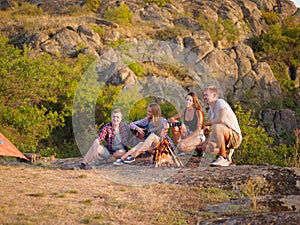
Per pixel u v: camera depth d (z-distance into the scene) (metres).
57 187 5.31
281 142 21.25
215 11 32.66
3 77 13.63
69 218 4.33
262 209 4.62
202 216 4.54
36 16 27.14
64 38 21.70
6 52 14.14
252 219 4.16
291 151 10.09
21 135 12.93
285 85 26.97
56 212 4.44
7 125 12.98
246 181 5.60
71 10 29.23
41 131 13.79
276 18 36.12
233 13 32.94
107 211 4.57
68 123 15.77
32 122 13.01
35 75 14.05
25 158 7.06
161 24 28.09
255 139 10.55
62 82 16.19
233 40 28.98
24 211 4.43
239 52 24.67
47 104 15.85
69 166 6.72
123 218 4.40
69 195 5.02
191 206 4.83
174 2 32.53
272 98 24.36
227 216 4.49
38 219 4.23
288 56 29.23
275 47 29.56
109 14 27.50
